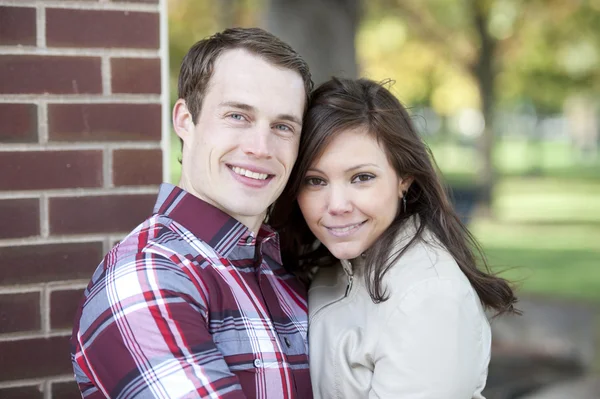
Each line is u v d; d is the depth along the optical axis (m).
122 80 1.95
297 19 6.18
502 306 1.90
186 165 1.78
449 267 1.68
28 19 1.85
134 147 1.97
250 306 1.63
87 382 1.58
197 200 1.70
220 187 1.68
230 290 1.61
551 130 50.75
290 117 1.69
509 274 8.50
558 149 43.25
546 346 5.36
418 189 1.89
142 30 1.97
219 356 1.47
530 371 4.88
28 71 1.86
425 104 20.28
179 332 1.44
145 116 1.98
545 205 15.87
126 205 1.96
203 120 1.69
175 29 13.18
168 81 2.01
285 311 1.82
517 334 5.70
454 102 19.55
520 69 17.00
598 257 9.77
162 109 2.00
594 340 5.77
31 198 1.87
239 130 1.66
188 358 1.43
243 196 1.67
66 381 1.91
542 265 9.20
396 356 1.60
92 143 1.92
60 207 1.90
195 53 1.73
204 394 1.40
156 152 1.99
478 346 1.63
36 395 1.89
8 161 1.84
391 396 1.58
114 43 1.94
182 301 1.48
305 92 1.76
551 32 14.18
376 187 1.75
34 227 1.87
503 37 14.10
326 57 6.21
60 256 1.90
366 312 1.75
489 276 1.88
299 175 1.78
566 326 6.20
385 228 1.80
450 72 16.59
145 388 1.42
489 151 13.99
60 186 1.90
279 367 1.60
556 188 20.33
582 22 13.53
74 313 1.91
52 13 1.87
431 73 16.55
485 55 13.82
